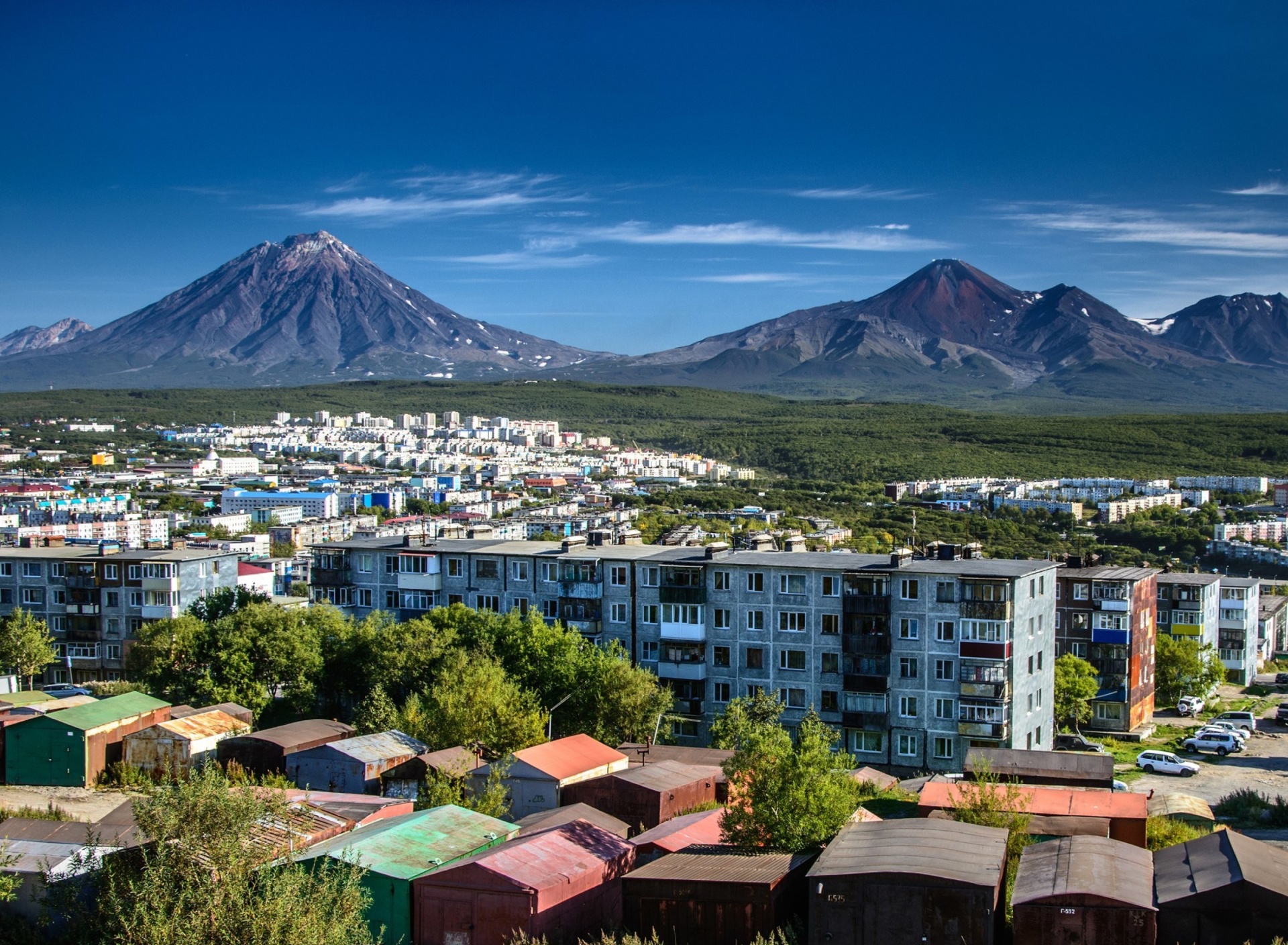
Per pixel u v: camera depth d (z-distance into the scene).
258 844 57.91
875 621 119.75
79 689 127.38
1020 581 119.00
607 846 66.38
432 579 141.25
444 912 59.50
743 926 59.62
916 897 54.41
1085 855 58.03
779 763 70.69
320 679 125.94
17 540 195.38
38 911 59.53
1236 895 51.22
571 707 114.38
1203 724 158.75
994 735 115.06
